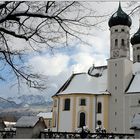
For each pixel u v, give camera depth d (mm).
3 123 26391
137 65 63969
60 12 11039
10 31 11406
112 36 61938
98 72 65062
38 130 19609
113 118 56594
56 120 60344
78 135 20156
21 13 10969
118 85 57781
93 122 57688
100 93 58531
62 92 61000
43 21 11266
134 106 54906
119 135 19656
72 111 58438
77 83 62438
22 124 19469
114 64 59469
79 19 11133
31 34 11492
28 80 12562
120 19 61344
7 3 10945
